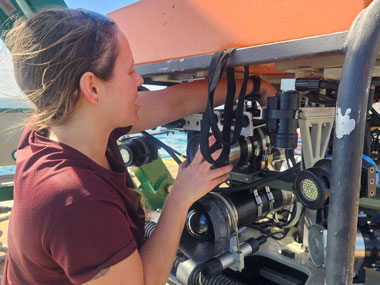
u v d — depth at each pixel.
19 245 0.64
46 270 0.66
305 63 0.92
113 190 0.70
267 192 1.45
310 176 0.93
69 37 0.61
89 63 0.62
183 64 0.97
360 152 0.53
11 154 2.31
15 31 0.69
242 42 0.79
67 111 0.65
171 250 0.80
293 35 0.67
